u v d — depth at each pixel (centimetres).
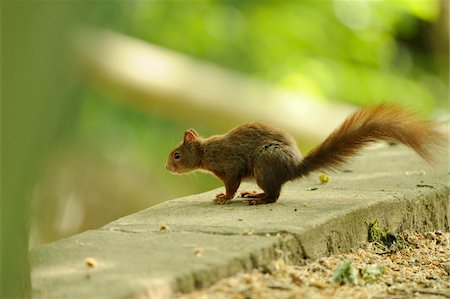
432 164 1134
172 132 2780
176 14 2928
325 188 1165
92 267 764
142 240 864
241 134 1127
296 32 2980
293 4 3009
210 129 2758
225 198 1117
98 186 2562
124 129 2745
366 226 988
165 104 2145
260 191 1204
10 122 594
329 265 873
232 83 2188
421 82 3212
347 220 951
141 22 2823
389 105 1094
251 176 1119
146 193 2628
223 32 2961
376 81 2984
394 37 3191
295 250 851
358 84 2953
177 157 1188
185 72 2141
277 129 1116
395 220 1048
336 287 791
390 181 1209
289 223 896
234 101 2156
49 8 566
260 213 979
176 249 814
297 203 1040
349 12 2975
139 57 2128
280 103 2205
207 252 798
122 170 2655
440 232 1118
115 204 2553
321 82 2898
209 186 2655
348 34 3020
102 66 2084
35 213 2316
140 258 788
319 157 1074
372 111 1080
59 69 587
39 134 608
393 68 3188
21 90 581
